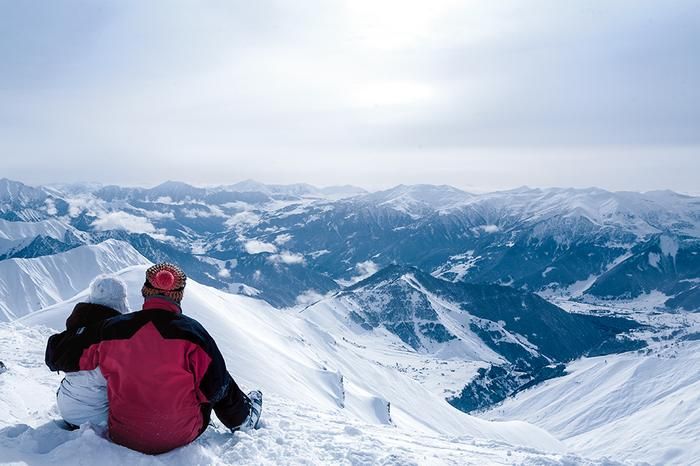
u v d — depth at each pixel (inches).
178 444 211.2
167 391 200.5
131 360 197.6
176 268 212.4
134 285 2199.8
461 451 353.1
